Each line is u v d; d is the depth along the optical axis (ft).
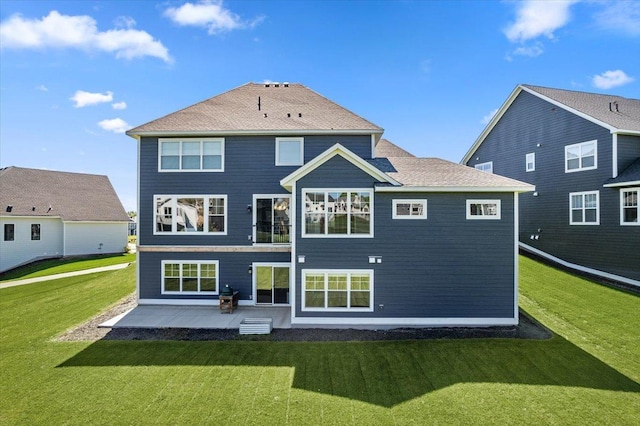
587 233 58.95
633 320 37.76
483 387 25.98
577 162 61.16
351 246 40.73
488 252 40.32
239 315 44.98
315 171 41.01
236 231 50.78
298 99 58.75
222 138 50.90
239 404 23.98
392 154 69.41
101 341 35.86
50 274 74.90
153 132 49.65
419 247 40.50
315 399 24.59
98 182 115.44
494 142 84.89
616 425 21.25
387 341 35.22
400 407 23.50
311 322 40.63
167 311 47.01
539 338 35.04
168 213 51.06
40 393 25.43
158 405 23.84
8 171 96.63
